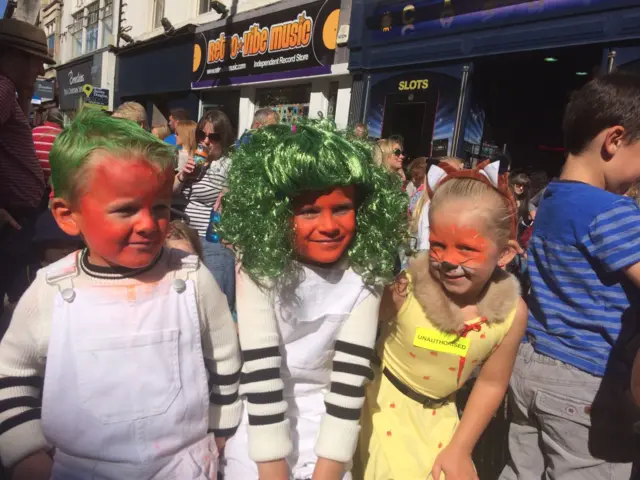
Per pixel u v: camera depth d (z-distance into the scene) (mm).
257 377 1116
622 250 1283
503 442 2293
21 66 2361
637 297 1354
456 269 1186
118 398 994
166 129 4672
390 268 1194
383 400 1409
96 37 13812
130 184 921
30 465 1019
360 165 1056
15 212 2256
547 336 1484
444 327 1275
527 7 4344
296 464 1204
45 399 986
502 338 1327
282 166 1023
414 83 5426
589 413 1396
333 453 1113
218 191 2975
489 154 5277
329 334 1189
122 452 1010
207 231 2633
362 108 6016
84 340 982
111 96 12859
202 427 1100
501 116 5293
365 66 5926
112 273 1032
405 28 5414
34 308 1009
